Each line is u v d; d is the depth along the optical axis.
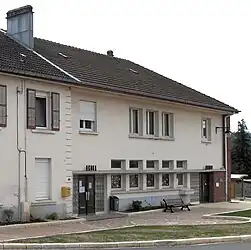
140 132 28.66
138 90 27.73
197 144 32.97
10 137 21.20
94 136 25.59
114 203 26.25
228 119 36.19
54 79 22.80
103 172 25.75
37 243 14.70
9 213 20.73
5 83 21.17
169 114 31.00
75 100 24.69
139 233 17.19
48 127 23.00
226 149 35.84
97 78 26.59
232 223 21.31
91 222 22.38
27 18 26.09
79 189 24.70
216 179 34.56
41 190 22.59
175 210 28.36
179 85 34.97
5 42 25.14
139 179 28.52
